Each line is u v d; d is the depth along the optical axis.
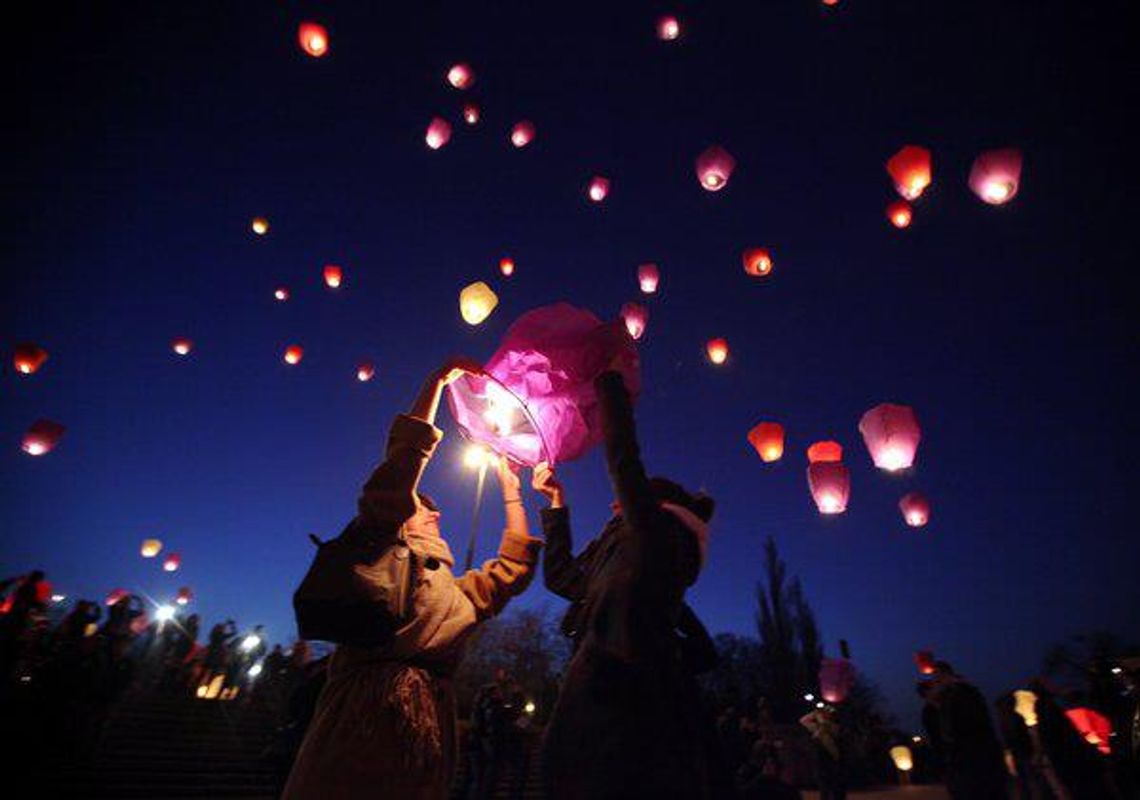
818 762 8.02
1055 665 15.60
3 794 6.90
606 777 1.24
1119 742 7.23
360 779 1.51
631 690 1.32
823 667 8.20
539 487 2.25
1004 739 6.66
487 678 26.06
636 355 2.18
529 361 2.20
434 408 1.93
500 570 2.18
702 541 1.62
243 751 10.22
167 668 12.80
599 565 1.60
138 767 8.50
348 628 1.57
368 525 1.69
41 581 7.82
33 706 7.32
